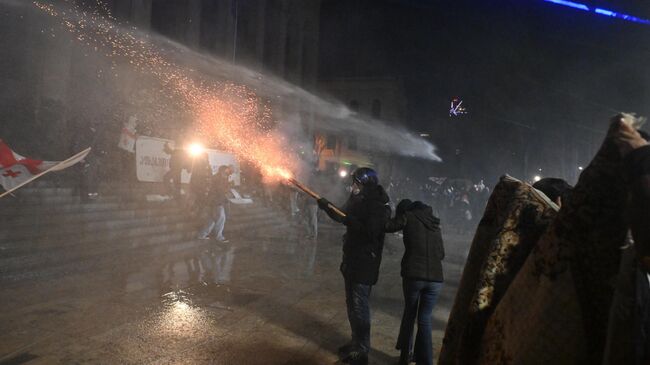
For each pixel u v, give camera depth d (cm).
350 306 470
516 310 163
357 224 449
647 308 139
